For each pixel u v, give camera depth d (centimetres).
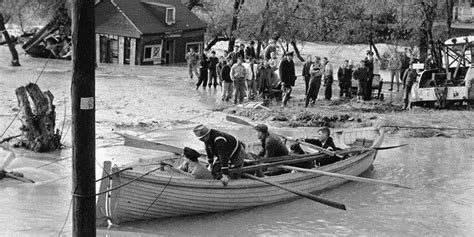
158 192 1675
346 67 3812
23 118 2462
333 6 5759
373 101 3725
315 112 3262
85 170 1277
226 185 1762
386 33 5866
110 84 4153
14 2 5128
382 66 5469
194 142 2627
